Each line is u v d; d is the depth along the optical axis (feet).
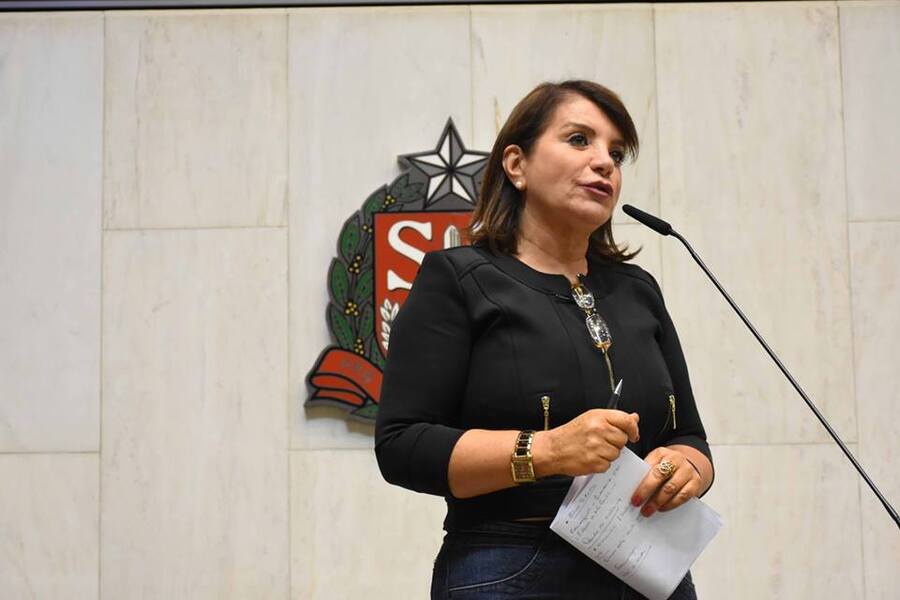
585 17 14.79
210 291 14.37
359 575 13.97
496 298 6.96
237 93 14.64
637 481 6.47
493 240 7.43
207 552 13.98
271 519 14.02
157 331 14.33
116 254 14.44
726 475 14.17
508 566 6.52
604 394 6.82
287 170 14.53
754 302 14.43
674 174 14.58
